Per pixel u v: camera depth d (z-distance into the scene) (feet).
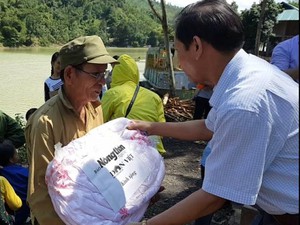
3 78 52.95
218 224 10.87
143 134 6.14
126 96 9.30
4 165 10.42
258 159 3.82
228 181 3.96
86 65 5.76
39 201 5.54
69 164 5.21
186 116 24.59
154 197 6.45
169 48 27.30
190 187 14.39
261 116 3.75
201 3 4.20
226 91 4.04
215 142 4.10
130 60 9.74
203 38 4.06
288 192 4.06
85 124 6.36
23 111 32.07
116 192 5.23
